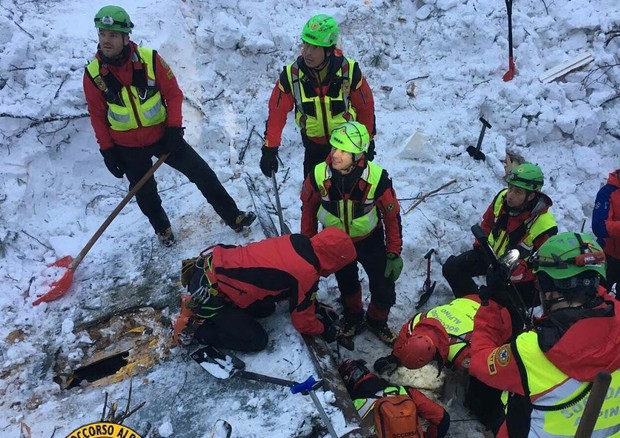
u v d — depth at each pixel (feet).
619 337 6.96
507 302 9.37
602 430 7.47
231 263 11.16
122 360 12.84
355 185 10.73
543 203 11.39
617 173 12.37
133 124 12.70
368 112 12.91
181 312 12.39
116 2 18.42
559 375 7.17
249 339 11.64
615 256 12.88
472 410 12.71
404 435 10.37
